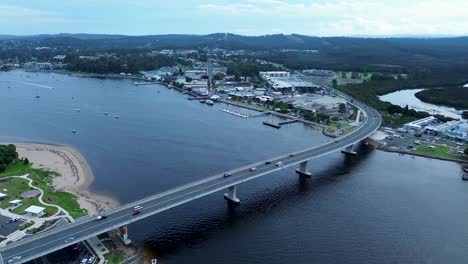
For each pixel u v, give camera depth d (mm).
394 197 157250
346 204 149875
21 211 130125
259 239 123312
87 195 149000
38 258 105000
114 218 115938
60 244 102375
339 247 119562
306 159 175500
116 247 113500
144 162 190250
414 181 175875
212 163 191375
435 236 127125
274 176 178625
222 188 140500
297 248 118625
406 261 113188
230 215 138750
